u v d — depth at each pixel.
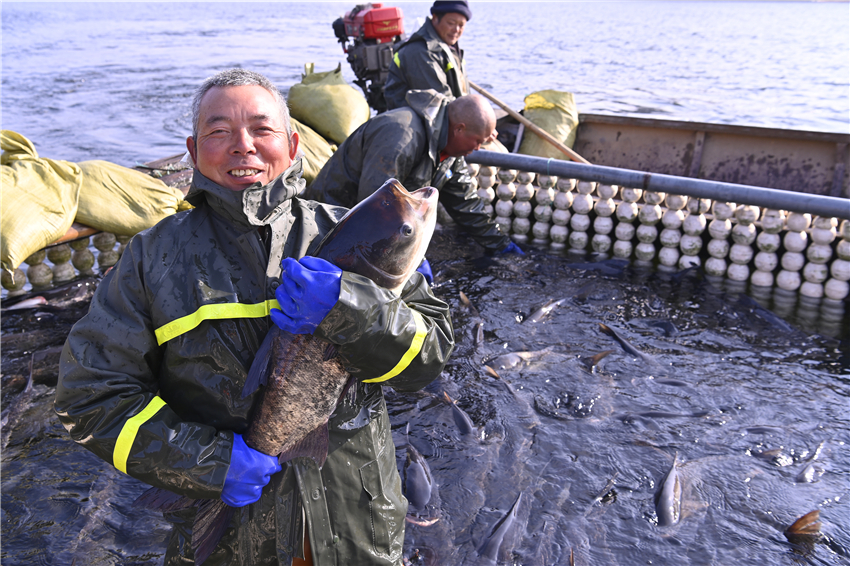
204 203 1.45
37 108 15.66
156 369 1.42
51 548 2.39
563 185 5.70
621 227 5.49
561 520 2.55
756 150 6.48
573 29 75.56
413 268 1.46
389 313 1.32
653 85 23.62
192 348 1.36
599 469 2.86
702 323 4.28
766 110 18.17
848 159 6.02
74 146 11.95
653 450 2.98
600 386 3.51
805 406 3.33
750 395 3.43
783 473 2.82
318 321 1.27
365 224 1.40
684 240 5.20
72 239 4.64
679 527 2.52
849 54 39.69
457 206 5.08
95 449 1.29
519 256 5.37
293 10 197.00
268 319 1.40
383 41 7.22
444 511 2.60
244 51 35.97
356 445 1.53
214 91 1.35
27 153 4.60
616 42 51.50
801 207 4.49
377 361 1.35
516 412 3.28
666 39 56.72
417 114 3.86
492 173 6.06
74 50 34.81
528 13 177.62
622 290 4.79
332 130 6.42
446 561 2.35
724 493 2.70
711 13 179.88
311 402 1.38
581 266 5.23
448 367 3.69
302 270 1.28
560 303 4.52
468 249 5.48
